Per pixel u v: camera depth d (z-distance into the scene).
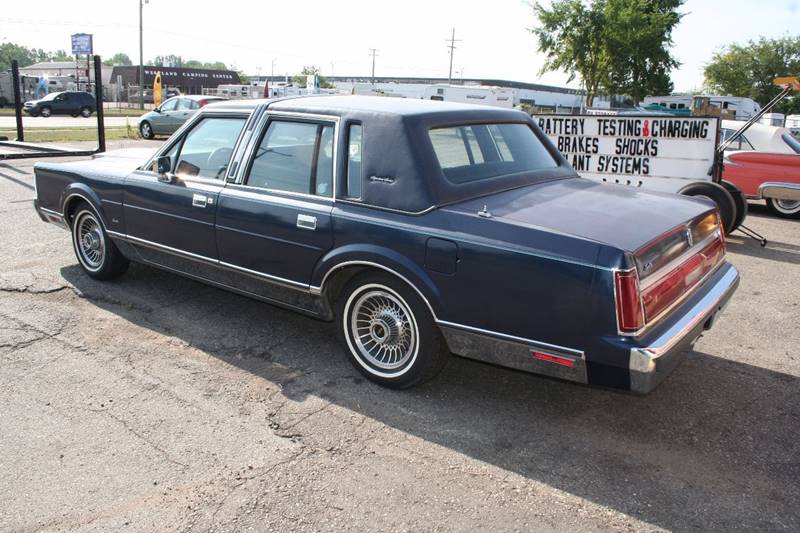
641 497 3.01
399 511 2.88
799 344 4.94
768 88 53.31
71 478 3.06
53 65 79.81
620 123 8.76
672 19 34.88
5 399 3.77
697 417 3.77
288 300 4.37
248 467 3.18
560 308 3.21
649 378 3.08
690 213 3.82
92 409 3.68
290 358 4.42
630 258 3.08
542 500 2.98
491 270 3.37
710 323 3.81
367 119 3.91
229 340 4.68
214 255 4.66
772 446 3.47
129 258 5.55
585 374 3.26
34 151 14.69
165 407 3.73
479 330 3.49
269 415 3.67
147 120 21.14
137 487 3.01
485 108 4.46
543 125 9.33
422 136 3.77
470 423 3.64
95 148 16.20
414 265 3.61
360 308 4.04
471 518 2.85
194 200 4.68
